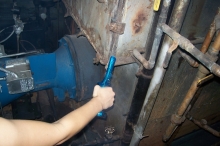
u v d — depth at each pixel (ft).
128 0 3.75
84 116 2.68
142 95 4.84
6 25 11.70
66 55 6.93
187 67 5.08
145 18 4.17
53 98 9.48
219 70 2.68
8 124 1.93
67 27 11.21
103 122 8.54
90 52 6.94
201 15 4.27
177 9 3.21
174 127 4.83
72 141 7.75
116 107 6.95
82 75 6.75
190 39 4.58
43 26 12.25
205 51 3.69
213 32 3.43
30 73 5.73
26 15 12.28
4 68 5.44
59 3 12.01
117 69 6.22
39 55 6.21
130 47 4.55
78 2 6.49
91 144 6.60
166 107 5.93
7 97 6.40
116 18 3.91
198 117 7.64
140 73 4.55
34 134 2.11
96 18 5.02
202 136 9.40
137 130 5.11
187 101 4.18
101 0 4.30
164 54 3.58
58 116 8.97
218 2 4.23
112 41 4.27
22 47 11.68
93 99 2.96
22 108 8.51
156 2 3.29
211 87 6.40
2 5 11.27
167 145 7.04
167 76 4.99
